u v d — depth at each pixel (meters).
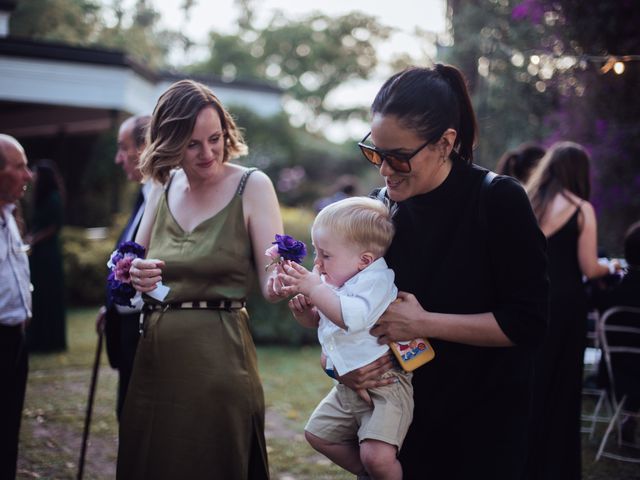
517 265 1.70
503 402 1.75
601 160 5.81
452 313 1.77
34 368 5.95
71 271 9.55
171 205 2.35
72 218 12.80
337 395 1.98
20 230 3.23
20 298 2.79
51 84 9.08
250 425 2.22
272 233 2.26
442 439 1.80
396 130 1.66
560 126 6.12
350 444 1.96
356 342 1.80
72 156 12.71
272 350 7.05
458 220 1.77
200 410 2.14
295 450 4.04
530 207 1.73
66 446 4.04
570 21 5.61
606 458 4.05
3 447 2.76
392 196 1.77
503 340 1.68
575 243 3.38
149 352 2.21
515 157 4.22
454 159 1.81
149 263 2.13
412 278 1.82
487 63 6.58
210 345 2.17
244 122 18.34
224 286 2.22
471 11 6.45
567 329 3.28
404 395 1.80
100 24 16.48
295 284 1.81
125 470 2.21
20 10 13.36
